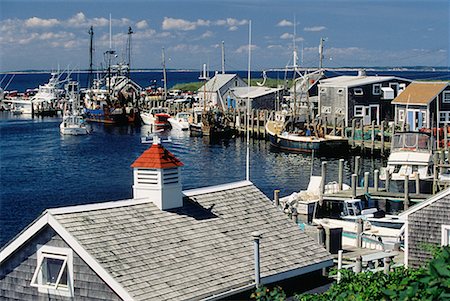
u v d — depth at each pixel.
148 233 20.45
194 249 20.56
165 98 151.38
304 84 111.00
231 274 20.09
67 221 19.53
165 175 21.86
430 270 11.10
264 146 99.62
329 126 99.50
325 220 42.19
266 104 123.38
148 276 18.84
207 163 84.62
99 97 154.00
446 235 27.75
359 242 35.41
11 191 66.38
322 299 14.79
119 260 19.02
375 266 29.48
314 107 106.31
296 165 81.56
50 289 19.44
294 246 22.53
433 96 89.06
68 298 19.19
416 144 58.03
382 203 51.56
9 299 20.19
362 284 14.98
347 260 29.92
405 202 50.50
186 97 161.25
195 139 110.06
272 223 23.27
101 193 65.88
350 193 52.38
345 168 78.50
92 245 19.11
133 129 128.88
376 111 100.19
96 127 132.50
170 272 19.30
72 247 19.08
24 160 88.00
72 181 72.31
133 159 89.19
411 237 28.19
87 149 99.56
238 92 130.12
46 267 19.72
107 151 97.25
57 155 93.00
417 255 28.11
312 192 53.19
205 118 114.19
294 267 21.53
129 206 21.23
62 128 119.88
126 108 140.50
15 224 52.34
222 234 21.70
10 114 167.50
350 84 99.38
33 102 166.88
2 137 116.12
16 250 19.97
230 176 75.69
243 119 113.94
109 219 20.36
